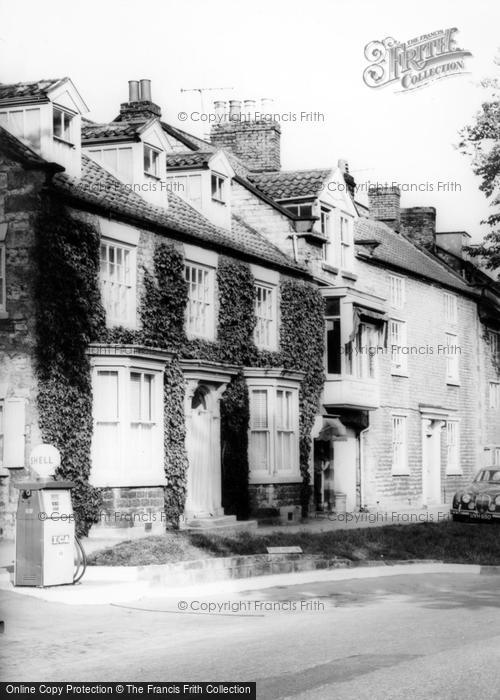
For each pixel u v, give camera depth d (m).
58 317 21.77
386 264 37.56
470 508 28.41
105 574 17.38
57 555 16.19
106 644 12.57
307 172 34.44
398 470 37.62
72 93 23.61
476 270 47.44
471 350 45.34
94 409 22.64
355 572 20.11
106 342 23.06
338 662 11.18
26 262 21.53
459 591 18.09
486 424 46.47
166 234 25.53
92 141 26.34
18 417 21.42
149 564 18.11
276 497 28.92
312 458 31.84
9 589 15.97
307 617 14.85
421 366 40.16
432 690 9.66
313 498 32.19
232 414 28.09
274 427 28.84
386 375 36.78
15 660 11.59
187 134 36.31
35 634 13.10
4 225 21.72
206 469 26.52
